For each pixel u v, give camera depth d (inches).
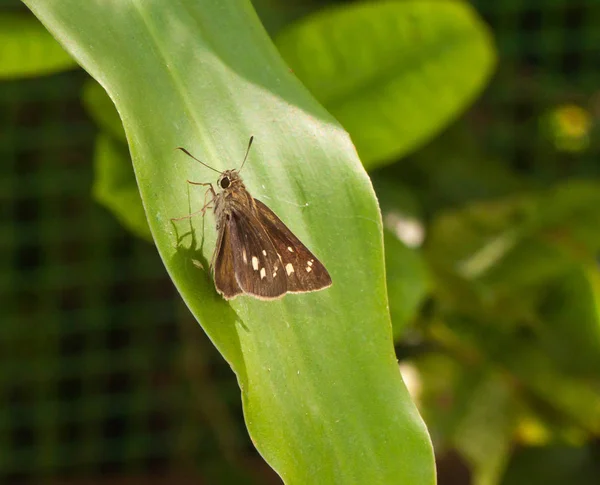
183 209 13.7
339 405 13.7
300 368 13.7
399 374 13.8
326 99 17.3
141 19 13.8
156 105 13.7
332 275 13.9
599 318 18.4
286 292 13.7
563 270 18.6
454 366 19.5
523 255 18.6
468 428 19.1
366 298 13.9
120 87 13.6
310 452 13.6
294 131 14.0
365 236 14.0
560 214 18.6
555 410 19.1
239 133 13.9
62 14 13.6
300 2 23.8
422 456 13.7
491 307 18.6
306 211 14.0
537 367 18.6
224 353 13.5
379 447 13.7
